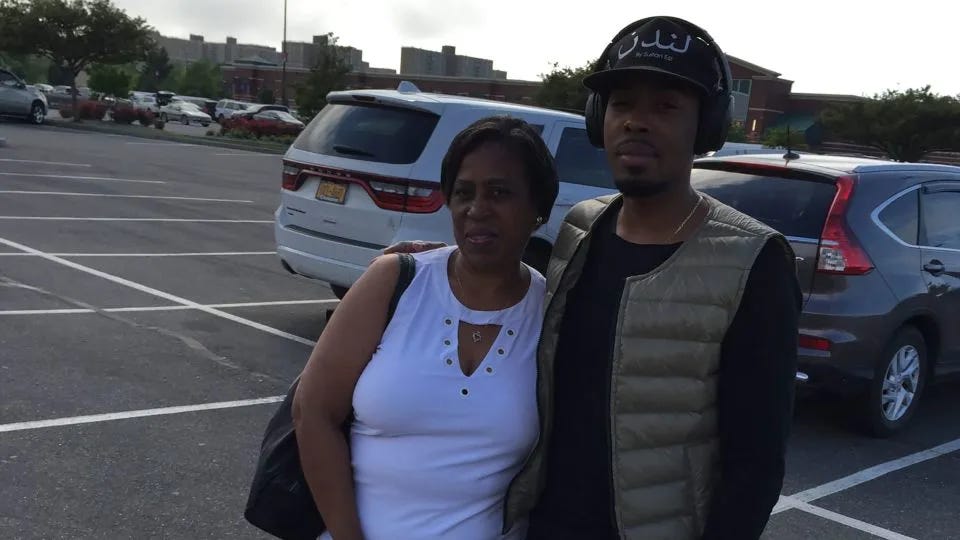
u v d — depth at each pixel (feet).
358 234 20.20
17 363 17.95
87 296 24.30
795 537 13.38
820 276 16.67
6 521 11.66
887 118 123.85
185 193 51.70
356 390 5.84
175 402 16.66
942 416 20.31
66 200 43.01
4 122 101.14
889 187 17.63
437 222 19.72
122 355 19.20
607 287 5.67
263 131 120.67
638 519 5.41
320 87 122.31
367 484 5.93
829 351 16.58
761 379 5.14
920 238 18.13
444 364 5.75
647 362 5.33
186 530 11.91
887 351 17.52
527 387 5.88
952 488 15.72
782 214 17.38
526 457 5.97
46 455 13.75
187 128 144.66
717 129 5.68
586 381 5.69
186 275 28.50
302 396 5.92
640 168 5.48
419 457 5.77
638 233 5.72
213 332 21.75
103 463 13.69
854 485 15.60
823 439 17.87
